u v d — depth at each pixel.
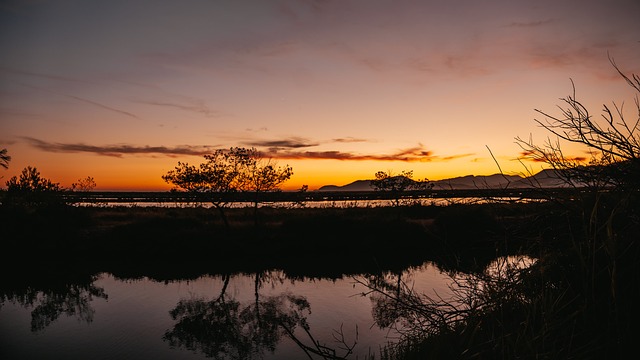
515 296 3.58
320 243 25.78
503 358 2.89
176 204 62.34
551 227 3.67
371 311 13.65
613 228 3.28
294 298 16.89
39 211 28.61
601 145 3.14
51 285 19.45
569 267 3.45
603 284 3.17
